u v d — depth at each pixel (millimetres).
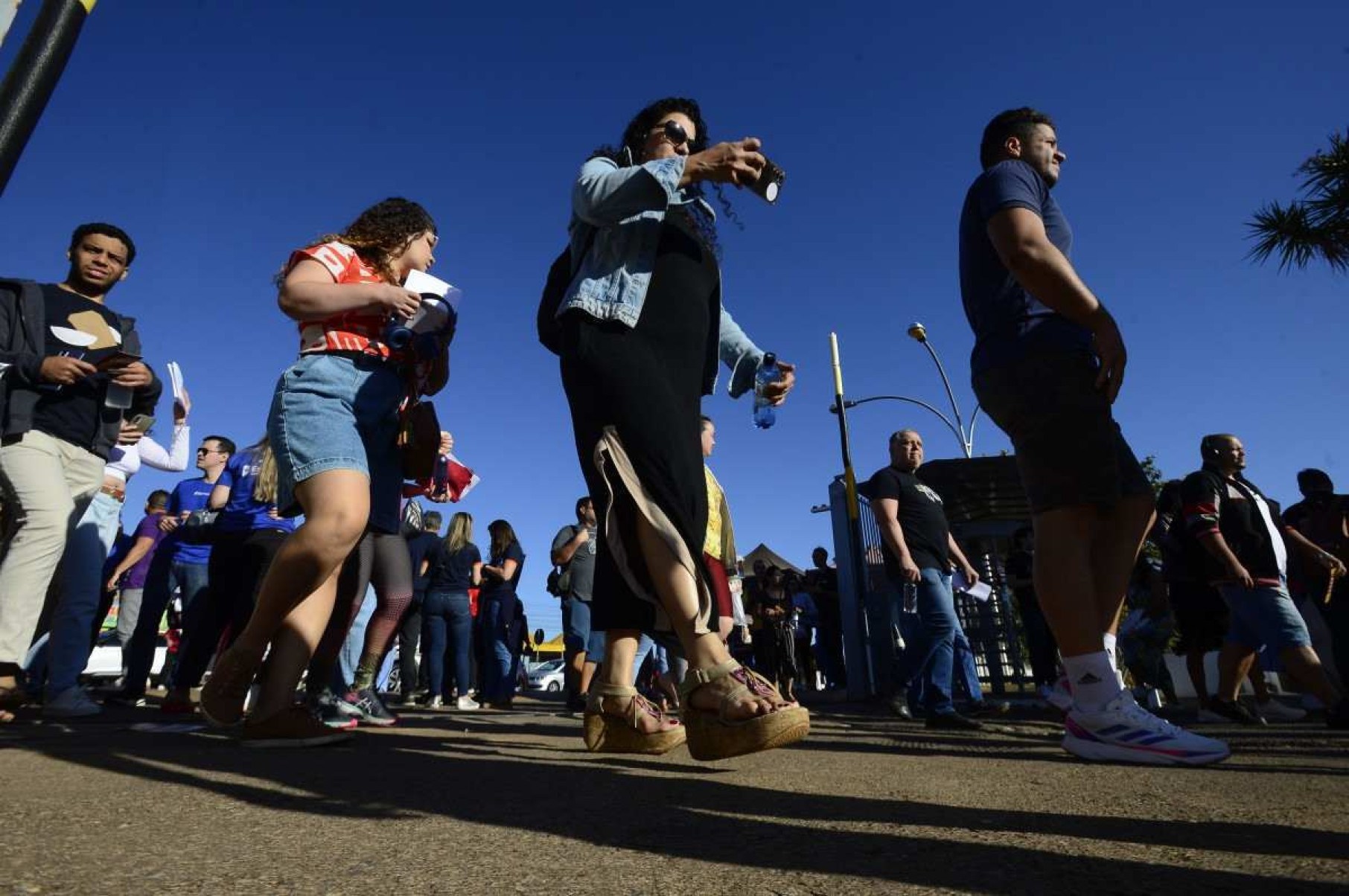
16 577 3303
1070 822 1115
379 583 4160
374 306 2410
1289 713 5656
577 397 1989
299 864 880
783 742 1714
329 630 3545
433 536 7492
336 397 2369
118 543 7836
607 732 2281
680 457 1885
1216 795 1396
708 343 2312
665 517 1831
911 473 5047
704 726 1756
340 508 2246
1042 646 7352
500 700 8438
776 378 2471
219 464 6203
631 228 2080
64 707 3891
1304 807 1250
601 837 1015
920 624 4488
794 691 10875
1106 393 2342
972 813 1190
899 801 1316
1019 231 2369
